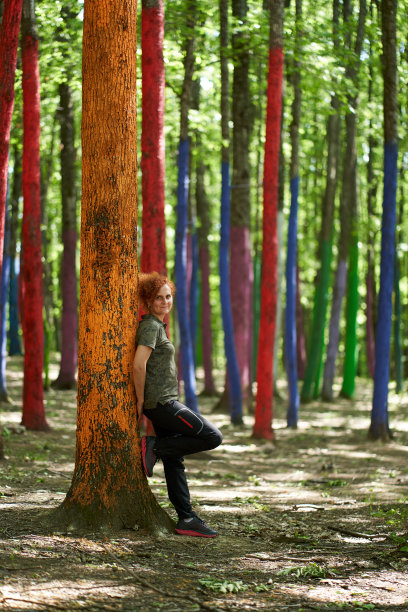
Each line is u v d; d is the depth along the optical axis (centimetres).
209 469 998
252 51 1593
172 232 2697
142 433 1128
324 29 1438
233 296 1806
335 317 2158
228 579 440
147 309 542
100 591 402
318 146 2433
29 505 619
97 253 520
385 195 1346
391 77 1333
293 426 1559
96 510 522
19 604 370
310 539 557
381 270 1353
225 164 1477
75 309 2073
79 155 2406
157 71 1095
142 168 1112
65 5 1319
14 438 1089
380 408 1362
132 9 528
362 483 909
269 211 1320
